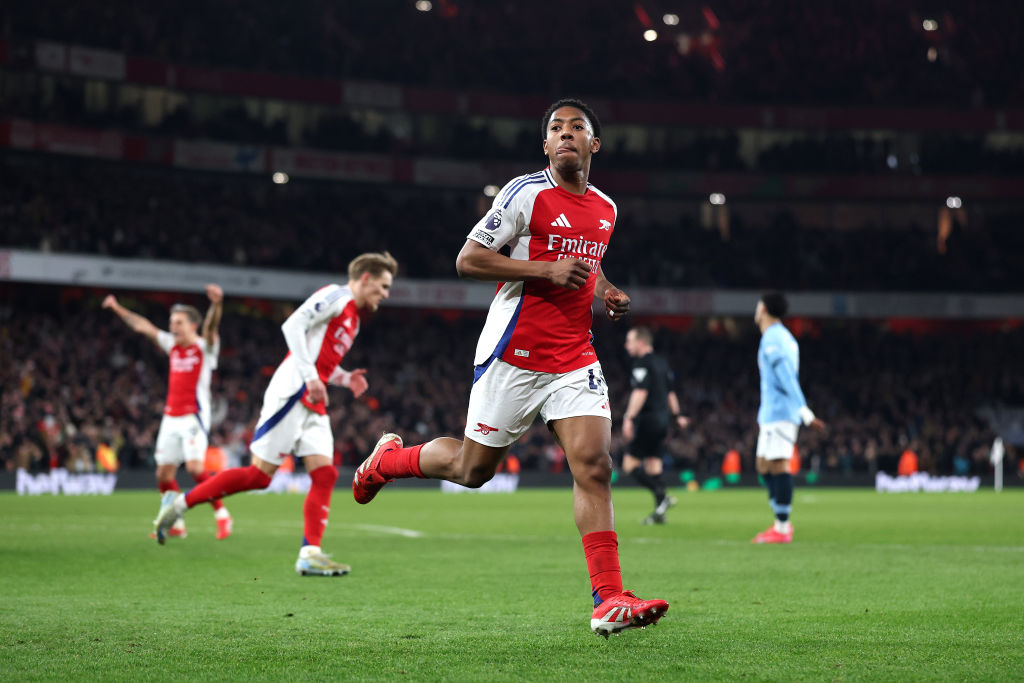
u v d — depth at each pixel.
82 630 5.08
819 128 46.00
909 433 39.75
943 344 43.62
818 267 44.59
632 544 10.78
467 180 42.81
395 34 44.22
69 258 33.28
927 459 38.00
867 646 4.74
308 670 4.16
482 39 45.56
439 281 40.47
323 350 8.23
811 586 7.05
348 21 44.16
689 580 7.41
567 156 4.79
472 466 5.04
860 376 42.31
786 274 44.09
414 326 41.00
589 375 4.80
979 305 42.97
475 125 45.34
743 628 5.25
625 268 43.38
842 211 47.84
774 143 46.72
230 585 6.97
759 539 11.11
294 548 9.89
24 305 36.47
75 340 33.69
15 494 24.66
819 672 4.15
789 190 45.22
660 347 42.31
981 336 44.03
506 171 43.25
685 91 46.00
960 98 46.94
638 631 5.13
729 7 47.88
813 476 35.94
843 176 45.34
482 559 8.95
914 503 22.55
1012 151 46.50
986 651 4.62
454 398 38.19
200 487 8.28
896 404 41.25
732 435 38.31
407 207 43.50
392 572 7.89
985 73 47.12
